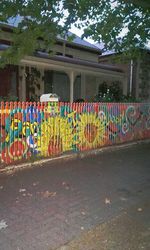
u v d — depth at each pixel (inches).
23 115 172.4
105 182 147.2
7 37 282.7
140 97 411.8
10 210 108.6
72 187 136.7
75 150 207.2
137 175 162.2
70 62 290.0
